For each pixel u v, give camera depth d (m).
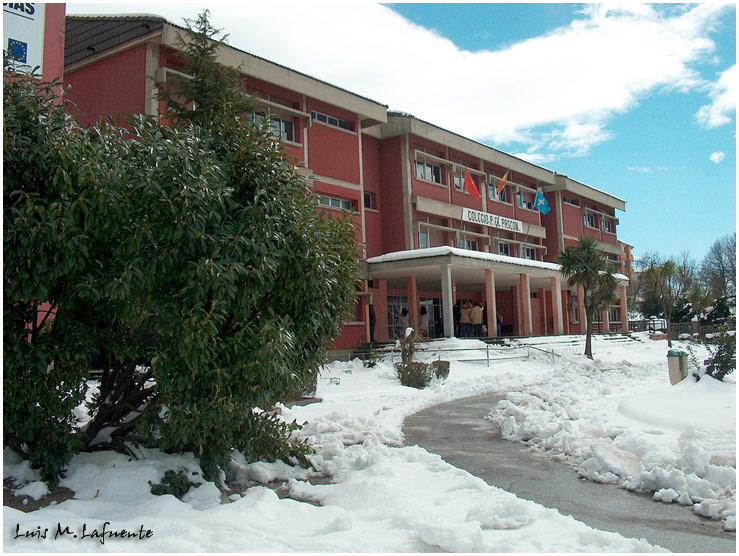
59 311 6.09
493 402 14.02
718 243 65.06
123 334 6.43
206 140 6.66
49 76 9.89
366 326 27.45
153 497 5.69
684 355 12.70
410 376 16.95
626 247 77.06
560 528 5.08
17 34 9.58
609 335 37.47
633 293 66.88
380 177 32.41
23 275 5.43
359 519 5.41
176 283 6.07
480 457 8.27
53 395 5.76
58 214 5.44
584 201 48.88
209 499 5.93
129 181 5.77
